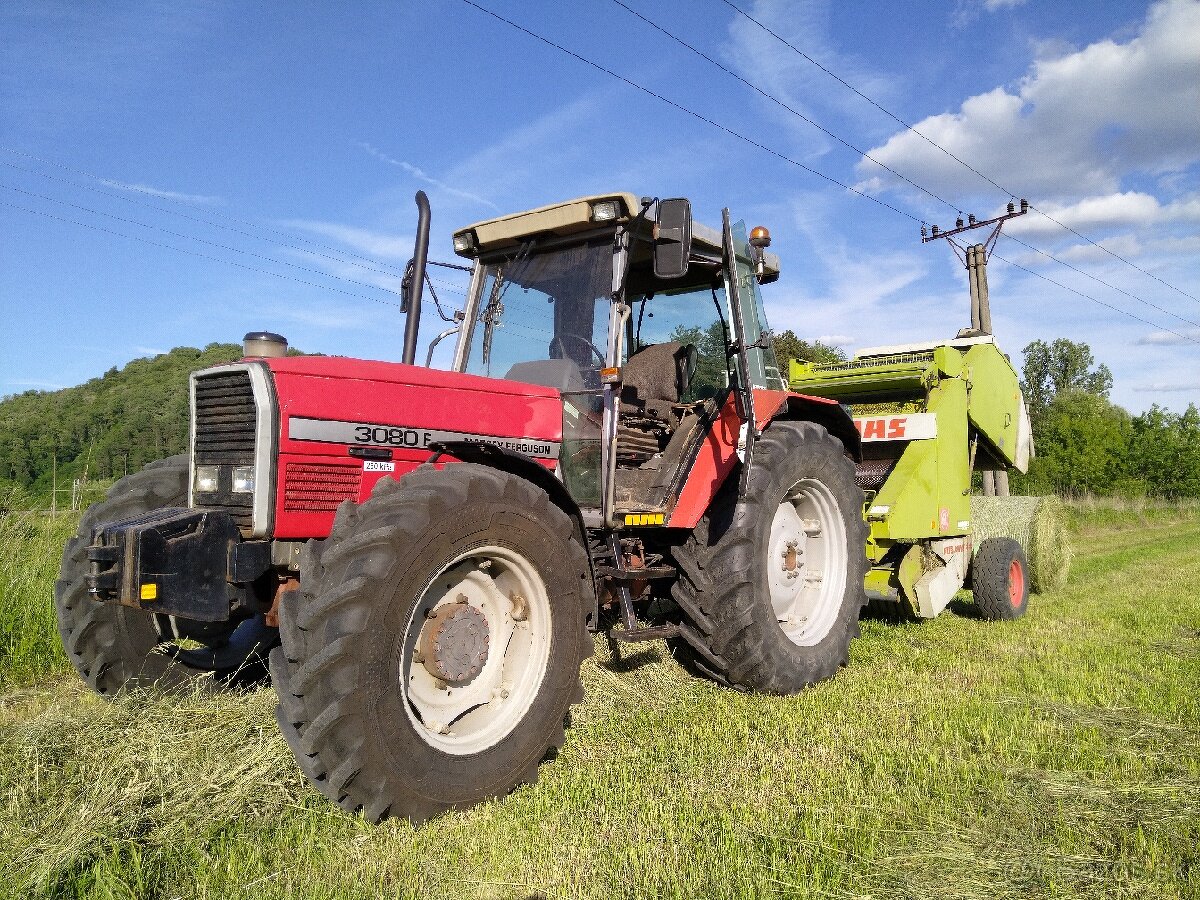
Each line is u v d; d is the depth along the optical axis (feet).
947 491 23.63
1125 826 10.01
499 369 15.62
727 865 8.81
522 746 11.10
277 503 11.41
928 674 17.12
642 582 15.16
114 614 13.44
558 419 14.52
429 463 11.76
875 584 22.17
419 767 9.96
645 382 16.84
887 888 8.47
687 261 13.20
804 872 8.71
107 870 8.44
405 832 9.67
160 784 10.29
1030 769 11.64
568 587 11.82
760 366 17.87
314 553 10.41
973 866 8.94
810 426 17.53
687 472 14.79
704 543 15.57
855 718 14.03
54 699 15.12
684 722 13.88
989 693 15.62
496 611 11.57
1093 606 26.58
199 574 10.70
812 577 17.79
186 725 11.95
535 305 15.40
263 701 12.98
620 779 11.42
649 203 13.94
